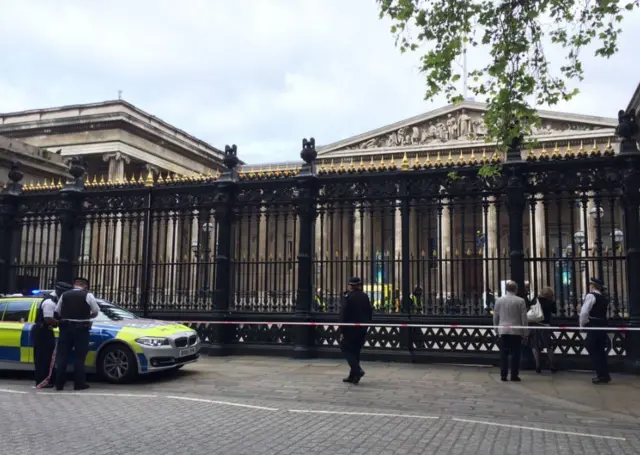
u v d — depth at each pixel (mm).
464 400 8695
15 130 37625
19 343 10805
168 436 6324
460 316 12086
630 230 11031
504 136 10461
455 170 12250
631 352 10922
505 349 10430
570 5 9602
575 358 11312
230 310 13781
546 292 11352
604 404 8461
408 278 12523
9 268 15336
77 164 15328
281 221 27641
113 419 7215
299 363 12461
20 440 6109
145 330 10500
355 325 10141
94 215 15117
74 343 9766
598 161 11281
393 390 9469
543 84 10133
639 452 5895
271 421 7137
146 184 14500
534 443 6211
